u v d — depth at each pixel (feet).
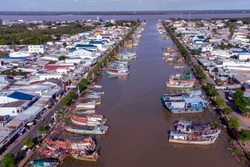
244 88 299.38
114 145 202.28
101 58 508.12
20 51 553.23
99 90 331.77
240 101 249.14
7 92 283.38
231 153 188.65
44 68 412.36
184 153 190.70
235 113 247.09
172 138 204.85
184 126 216.54
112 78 387.75
